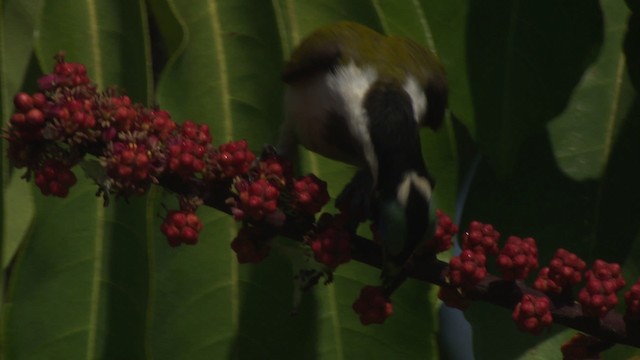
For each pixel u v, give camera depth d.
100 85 10.09
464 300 8.95
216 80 10.38
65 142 8.38
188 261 10.55
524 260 8.73
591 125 11.50
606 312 8.78
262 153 10.39
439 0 10.97
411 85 10.50
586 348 9.15
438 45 10.91
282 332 10.66
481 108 10.79
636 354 11.22
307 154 10.85
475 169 11.35
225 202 8.63
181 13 10.41
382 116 10.03
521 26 10.88
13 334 10.09
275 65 10.47
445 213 10.47
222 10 10.45
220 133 10.37
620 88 11.55
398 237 8.77
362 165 10.18
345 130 10.26
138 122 8.59
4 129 8.68
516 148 10.78
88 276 10.15
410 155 9.64
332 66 10.44
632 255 11.33
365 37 10.67
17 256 10.23
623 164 11.42
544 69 10.88
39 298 10.12
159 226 10.41
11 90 10.15
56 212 10.16
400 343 10.74
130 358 10.10
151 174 8.45
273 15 10.49
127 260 10.12
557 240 11.31
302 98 10.43
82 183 10.19
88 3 10.18
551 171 11.40
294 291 10.67
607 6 11.64
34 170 8.48
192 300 10.56
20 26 10.20
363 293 8.85
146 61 9.95
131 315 10.11
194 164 8.47
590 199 11.38
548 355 10.97
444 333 14.14
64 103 8.41
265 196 8.56
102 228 10.16
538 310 8.72
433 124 10.73
